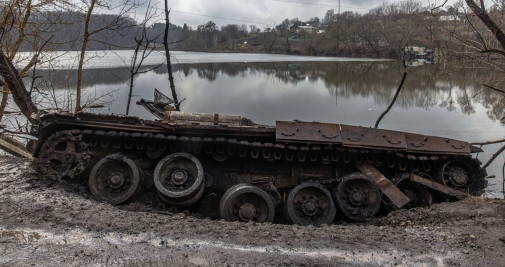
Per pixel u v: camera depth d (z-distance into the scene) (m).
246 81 36.78
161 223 5.92
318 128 7.78
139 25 14.85
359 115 22.06
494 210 7.23
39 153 7.66
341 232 6.09
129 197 7.21
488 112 21.75
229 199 7.15
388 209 8.08
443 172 8.56
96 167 7.27
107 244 5.09
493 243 5.80
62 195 6.75
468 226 6.56
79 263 4.58
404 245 5.66
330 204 7.59
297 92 30.56
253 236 5.67
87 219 5.79
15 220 5.58
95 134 7.48
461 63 13.35
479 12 10.31
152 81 30.69
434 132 17.66
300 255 5.17
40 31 11.98
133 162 7.43
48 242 5.04
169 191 7.22
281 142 7.77
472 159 8.65
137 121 7.57
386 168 8.70
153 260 4.76
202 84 32.88
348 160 8.16
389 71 44.25
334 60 68.12
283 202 7.80
